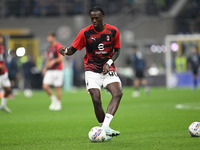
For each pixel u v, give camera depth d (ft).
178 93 264.11
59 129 107.65
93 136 80.07
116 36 84.43
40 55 367.45
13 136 95.96
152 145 76.13
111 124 115.55
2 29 410.11
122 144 77.61
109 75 83.82
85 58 86.38
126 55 366.22
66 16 410.93
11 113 156.56
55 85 170.60
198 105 175.83
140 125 112.57
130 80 354.54
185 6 419.95
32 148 77.15
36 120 130.82
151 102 199.21
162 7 417.28
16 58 244.01
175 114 139.95
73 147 76.18
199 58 286.25
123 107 173.99
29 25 410.72
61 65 170.81
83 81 348.79
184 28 415.64
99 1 415.23
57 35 402.52
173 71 349.82
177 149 71.36
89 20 407.64
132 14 397.39
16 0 431.02
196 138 83.76
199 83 343.67
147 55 364.38
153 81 354.13
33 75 336.90
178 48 348.59
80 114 148.97
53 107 172.86
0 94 258.57
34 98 245.24
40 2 430.61
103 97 135.64
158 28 400.67
